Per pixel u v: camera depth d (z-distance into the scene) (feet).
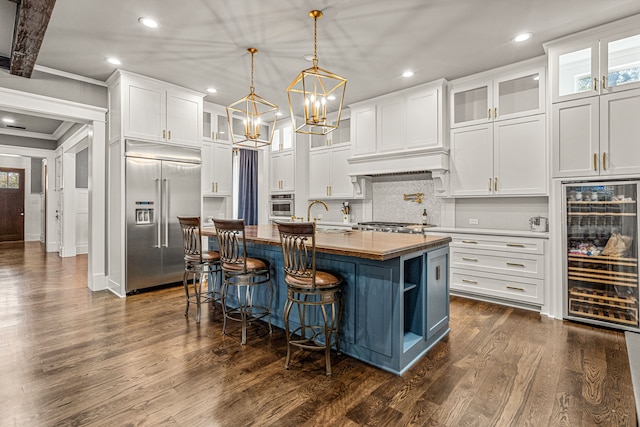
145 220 13.92
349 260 8.12
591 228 10.16
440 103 13.91
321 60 12.16
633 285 9.53
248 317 10.49
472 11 9.05
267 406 6.15
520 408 6.08
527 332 9.59
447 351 8.40
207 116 17.99
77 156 24.81
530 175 12.12
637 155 9.31
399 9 8.96
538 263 11.19
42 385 6.80
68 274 17.28
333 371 7.45
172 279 14.65
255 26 9.84
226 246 9.37
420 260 8.39
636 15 9.18
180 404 6.20
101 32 10.14
